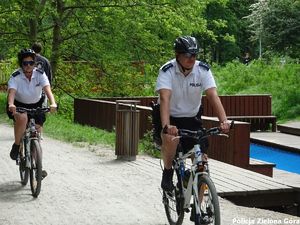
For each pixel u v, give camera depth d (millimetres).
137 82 22438
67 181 8797
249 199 8359
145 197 7824
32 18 19703
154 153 11430
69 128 15680
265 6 29938
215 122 11648
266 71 31328
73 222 6539
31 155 7738
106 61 22031
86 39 21719
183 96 5711
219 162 10906
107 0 20766
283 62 33062
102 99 18906
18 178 8883
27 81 7754
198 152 5465
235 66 32906
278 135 20062
